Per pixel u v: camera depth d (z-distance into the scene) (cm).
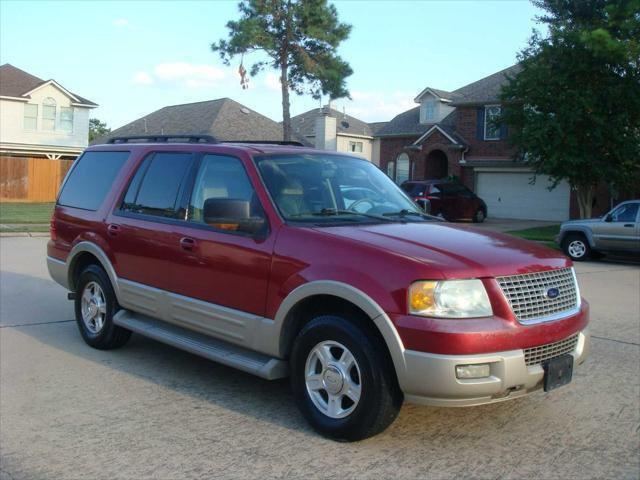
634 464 406
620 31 2020
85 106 4188
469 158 3403
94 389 541
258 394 531
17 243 1656
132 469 393
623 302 1002
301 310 459
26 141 4000
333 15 3147
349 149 4662
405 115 4138
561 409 504
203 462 403
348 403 435
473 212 3028
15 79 4069
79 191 697
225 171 532
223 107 4156
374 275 408
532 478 385
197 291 522
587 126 2078
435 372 383
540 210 3181
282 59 3145
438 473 390
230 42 3019
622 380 583
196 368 603
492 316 397
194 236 525
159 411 491
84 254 673
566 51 2059
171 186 576
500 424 471
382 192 566
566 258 473
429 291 390
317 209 501
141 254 581
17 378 567
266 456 411
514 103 2241
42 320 793
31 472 389
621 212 1612
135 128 4372
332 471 391
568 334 433
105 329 641
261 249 471
